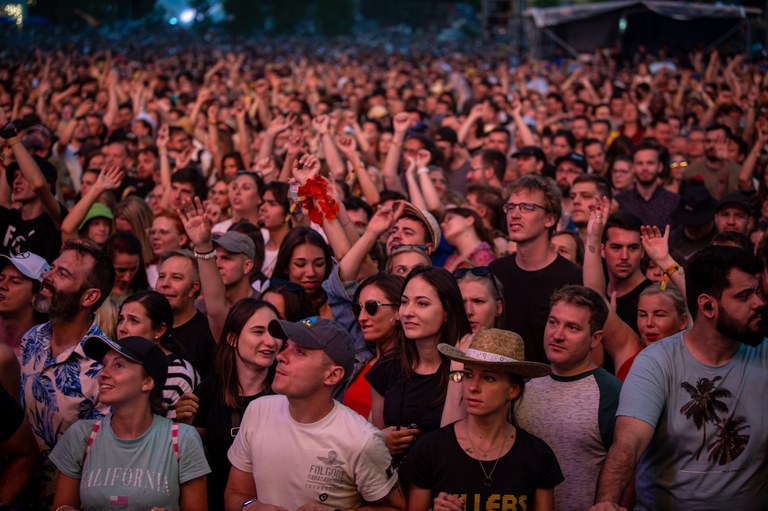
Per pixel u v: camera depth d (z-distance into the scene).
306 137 11.77
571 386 4.39
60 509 4.11
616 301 6.10
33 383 4.80
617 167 9.40
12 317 5.33
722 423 3.91
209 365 5.69
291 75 30.08
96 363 4.75
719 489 3.92
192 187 8.68
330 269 6.25
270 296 5.59
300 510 3.96
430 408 4.56
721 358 3.94
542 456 4.05
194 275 5.82
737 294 3.76
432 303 4.59
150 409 4.25
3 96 16.31
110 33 73.44
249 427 4.25
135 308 4.98
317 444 4.09
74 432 4.25
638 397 3.96
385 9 124.00
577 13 36.22
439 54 68.50
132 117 17.12
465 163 10.96
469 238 6.87
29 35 58.59
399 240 6.32
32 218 7.11
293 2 97.88
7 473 4.32
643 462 4.12
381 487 4.11
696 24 34.88
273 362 4.89
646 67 25.88
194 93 21.22
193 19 94.44
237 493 4.24
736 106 14.99
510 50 49.88
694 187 7.86
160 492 4.14
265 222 7.64
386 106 18.45
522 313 5.89
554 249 6.04
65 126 12.73
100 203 8.13
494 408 4.00
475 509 4.01
